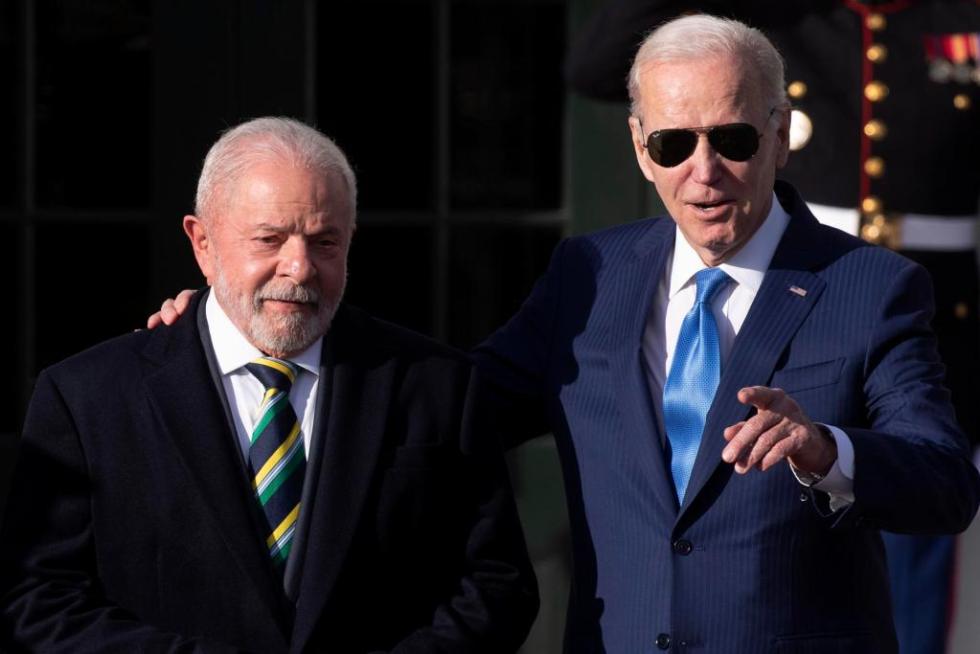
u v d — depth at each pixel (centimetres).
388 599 1117
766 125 1106
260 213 1089
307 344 1120
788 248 1145
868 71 1495
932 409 1077
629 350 1148
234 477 1099
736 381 1105
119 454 1109
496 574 1135
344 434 1119
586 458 1152
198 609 1086
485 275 1855
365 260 1848
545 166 1853
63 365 1146
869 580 1120
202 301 1173
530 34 1845
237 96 1805
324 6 1830
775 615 1085
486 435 1157
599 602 1136
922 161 1492
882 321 1102
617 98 1559
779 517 1088
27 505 1109
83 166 1820
